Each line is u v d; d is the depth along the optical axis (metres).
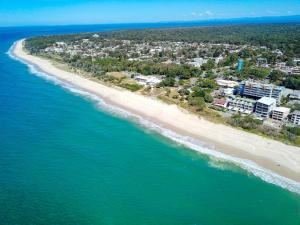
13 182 73.88
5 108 129.50
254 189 74.94
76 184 74.56
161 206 68.19
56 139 100.12
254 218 65.44
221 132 105.44
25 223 60.66
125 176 79.38
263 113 120.38
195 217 65.31
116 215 64.62
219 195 72.69
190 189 74.69
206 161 87.75
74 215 63.84
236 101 128.38
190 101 131.38
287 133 101.94
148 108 130.00
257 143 97.06
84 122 116.44
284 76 178.88
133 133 106.62
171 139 101.75
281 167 83.81
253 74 183.50
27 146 93.94
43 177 76.88
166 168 83.88
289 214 66.69
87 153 91.12
